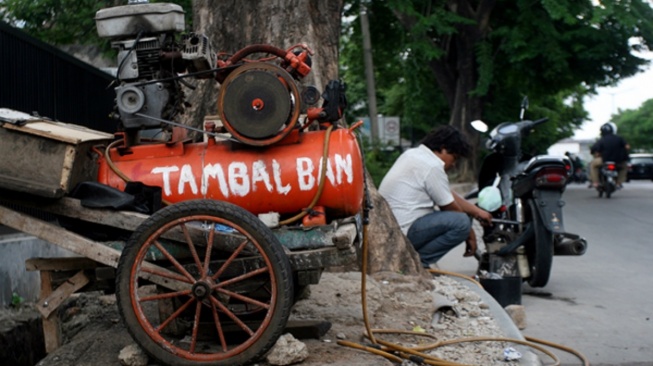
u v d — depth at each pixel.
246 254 4.28
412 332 5.20
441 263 9.80
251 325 4.44
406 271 6.85
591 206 19.08
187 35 4.67
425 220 7.28
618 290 7.84
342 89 4.67
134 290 4.10
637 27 22.80
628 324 6.37
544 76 25.75
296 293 4.61
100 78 10.34
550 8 22.75
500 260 7.44
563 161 7.18
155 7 4.73
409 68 26.72
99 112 10.26
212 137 4.71
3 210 4.39
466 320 5.72
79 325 5.41
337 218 4.66
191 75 4.61
